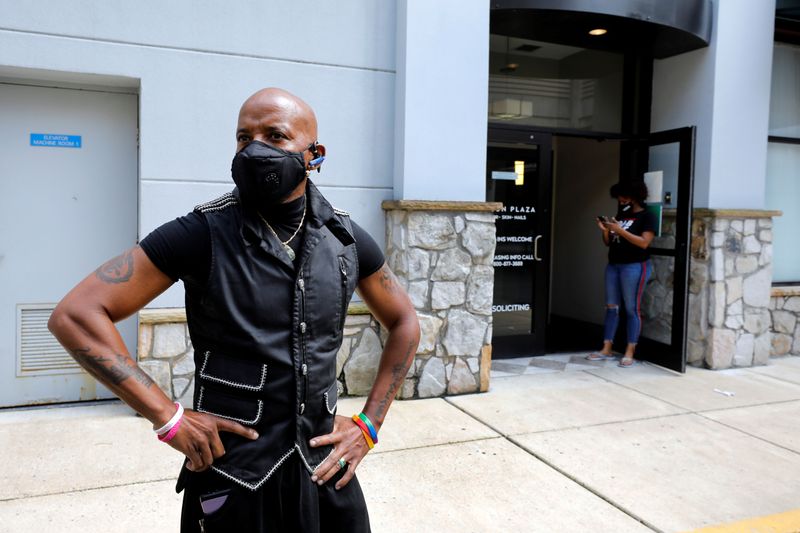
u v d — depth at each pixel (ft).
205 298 4.56
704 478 11.01
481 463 11.41
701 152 18.94
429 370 15.25
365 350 15.05
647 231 18.66
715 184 18.69
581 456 11.85
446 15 14.93
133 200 14.25
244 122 4.79
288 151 4.65
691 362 19.25
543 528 9.16
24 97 13.32
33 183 13.52
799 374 18.45
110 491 9.89
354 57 14.88
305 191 5.06
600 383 17.02
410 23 14.60
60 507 9.34
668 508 9.87
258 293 4.58
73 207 13.84
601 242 24.49
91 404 14.08
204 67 13.57
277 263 4.69
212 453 4.47
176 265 4.54
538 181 19.49
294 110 4.83
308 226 4.93
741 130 18.89
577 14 16.01
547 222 19.75
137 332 14.33
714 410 14.83
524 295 19.79
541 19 16.52
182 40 13.35
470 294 15.52
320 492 4.94
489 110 18.93
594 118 20.35
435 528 9.05
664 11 16.72
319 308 4.84
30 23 12.28
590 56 19.98
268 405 4.61
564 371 18.26
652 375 18.01
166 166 13.43
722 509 9.87
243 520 4.50
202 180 13.73
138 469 10.71
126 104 14.06
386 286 5.76
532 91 19.40
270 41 14.07
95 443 11.78
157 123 13.30
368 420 5.30
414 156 14.90
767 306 19.48
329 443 4.92
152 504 9.50
